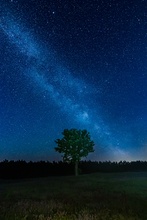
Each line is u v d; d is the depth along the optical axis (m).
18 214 10.97
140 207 13.65
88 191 23.55
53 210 12.64
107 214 10.98
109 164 83.44
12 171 74.94
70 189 26.59
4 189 29.31
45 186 32.28
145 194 21.16
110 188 27.20
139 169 84.75
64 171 79.75
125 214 11.23
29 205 13.53
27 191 24.92
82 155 62.50
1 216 10.42
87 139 63.16
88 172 81.62
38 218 10.34
